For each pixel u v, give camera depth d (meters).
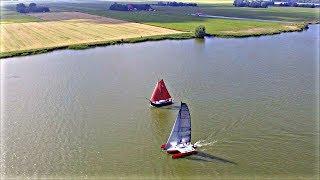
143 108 72.62
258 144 57.47
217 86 84.56
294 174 49.97
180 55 118.69
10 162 54.47
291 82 87.19
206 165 52.25
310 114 67.88
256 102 74.00
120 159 54.38
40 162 54.34
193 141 58.47
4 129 64.31
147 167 52.19
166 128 64.00
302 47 131.12
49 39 150.75
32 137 61.47
